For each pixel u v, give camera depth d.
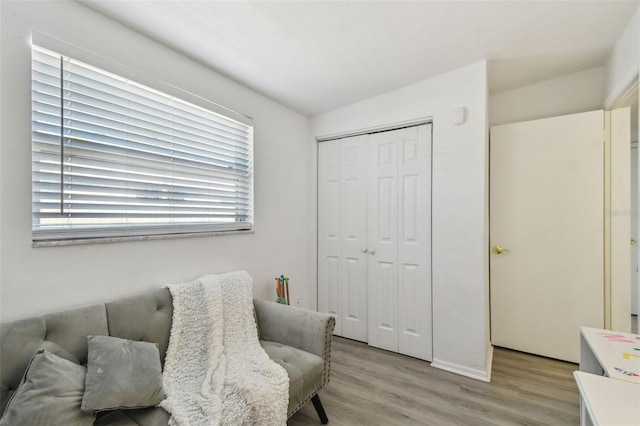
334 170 2.92
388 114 2.49
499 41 1.82
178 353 1.46
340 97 2.57
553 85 2.44
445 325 2.19
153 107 1.70
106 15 1.47
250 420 1.18
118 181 1.54
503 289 2.54
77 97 1.38
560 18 1.60
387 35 1.72
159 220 1.74
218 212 2.11
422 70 2.14
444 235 2.20
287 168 2.73
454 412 1.69
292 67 2.05
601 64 2.20
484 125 2.04
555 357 2.34
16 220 1.19
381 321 2.59
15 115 1.19
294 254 2.79
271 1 1.41
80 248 1.37
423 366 2.25
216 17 1.52
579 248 2.27
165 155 1.76
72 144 1.37
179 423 1.07
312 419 1.65
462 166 2.12
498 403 1.77
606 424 0.80
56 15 1.30
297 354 1.65
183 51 1.81
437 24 1.63
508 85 2.54
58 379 0.99
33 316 1.21
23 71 1.21
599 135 2.19
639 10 1.51
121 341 1.23
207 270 1.97
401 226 2.49
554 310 2.35
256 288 2.37
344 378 2.07
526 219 2.45
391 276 2.54
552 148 2.35
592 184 2.22
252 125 2.37
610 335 1.46
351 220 2.80
